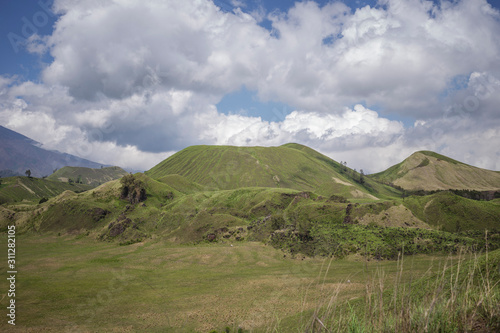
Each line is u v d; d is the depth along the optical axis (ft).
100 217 415.64
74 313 126.52
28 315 124.67
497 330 19.51
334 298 22.47
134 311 127.54
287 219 349.82
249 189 563.48
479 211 357.41
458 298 23.12
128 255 276.62
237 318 108.37
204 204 481.05
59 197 475.31
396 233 265.75
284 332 61.05
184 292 160.66
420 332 20.74
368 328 21.93
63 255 280.92
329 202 426.92
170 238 346.13
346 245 245.24
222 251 273.54
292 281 167.12
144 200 486.79
